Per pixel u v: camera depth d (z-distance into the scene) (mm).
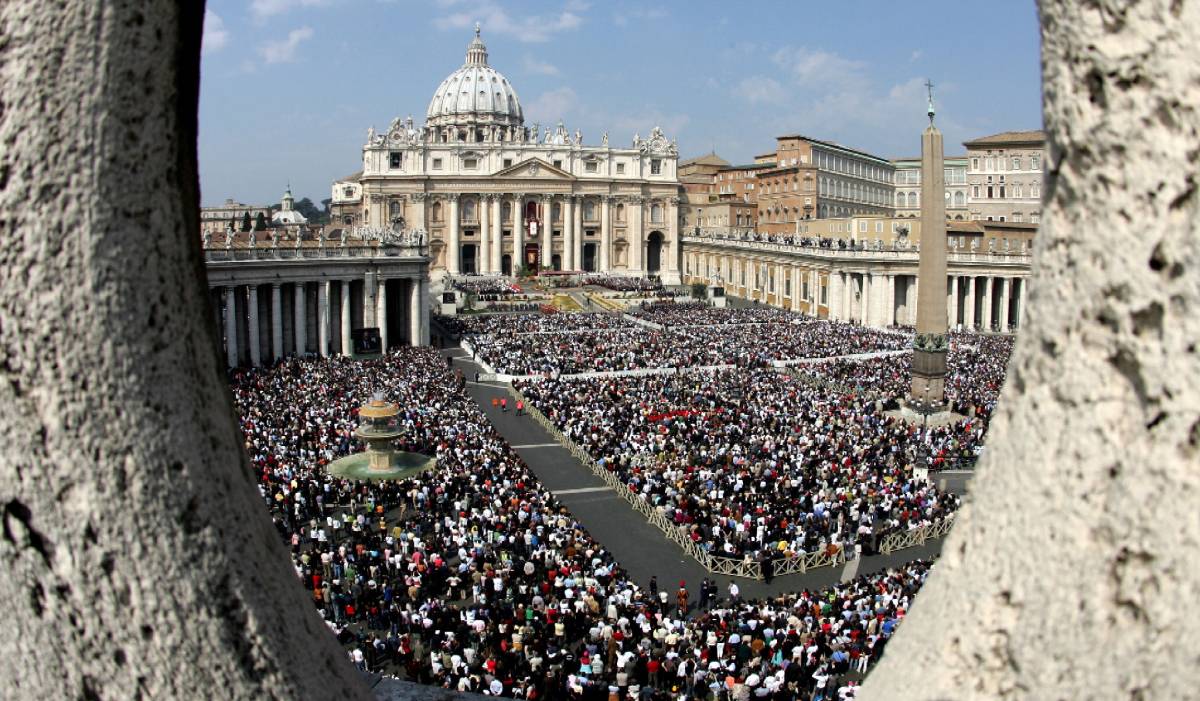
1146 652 3537
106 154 4148
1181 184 3500
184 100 4535
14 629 4410
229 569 4477
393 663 26094
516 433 57562
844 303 120500
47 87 4078
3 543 4340
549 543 34375
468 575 31766
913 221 132250
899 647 4395
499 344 91250
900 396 64500
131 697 4371
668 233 188125
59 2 4059
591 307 136000
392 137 176250
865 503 39125
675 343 91312
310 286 90500
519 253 180000
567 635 27172
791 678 24109
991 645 3934
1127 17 3549
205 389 4605
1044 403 3951
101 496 4207
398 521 38594
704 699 23625
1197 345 3455
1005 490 4035
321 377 68375
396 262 92812
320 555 33094
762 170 194000
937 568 4383
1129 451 3631
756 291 150750
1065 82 3807
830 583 33844
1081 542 3719
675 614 30938
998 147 151250
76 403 4164
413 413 55312
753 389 65688
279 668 4574
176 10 4336
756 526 36281
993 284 117625
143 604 4281
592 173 184250
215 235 84125
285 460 43250
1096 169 3742
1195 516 3449
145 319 4293
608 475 46469
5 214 4121
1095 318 3773
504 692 22859
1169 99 3502
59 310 4129
